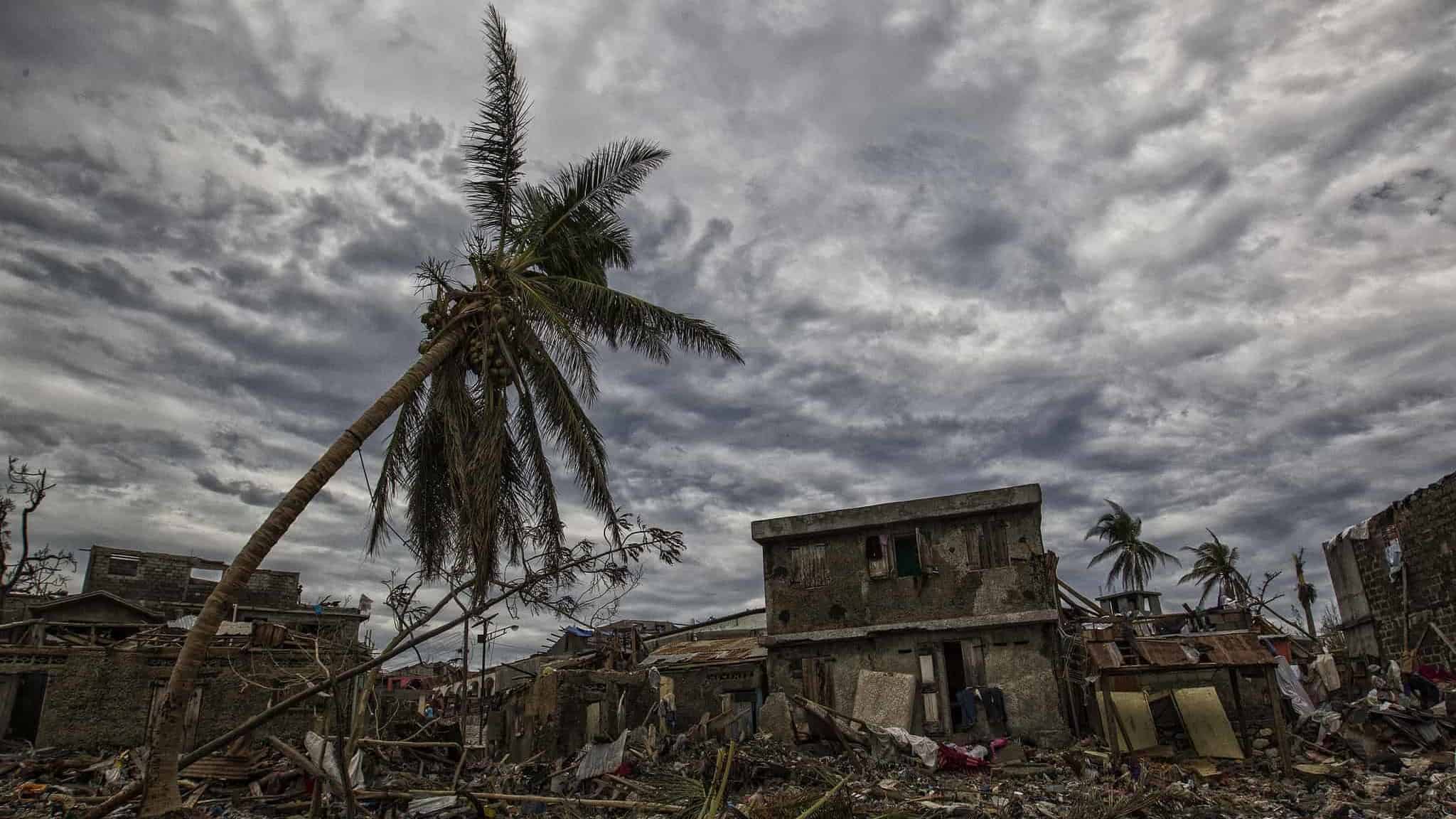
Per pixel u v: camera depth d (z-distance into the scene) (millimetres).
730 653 27938
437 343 16188
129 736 23281
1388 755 15938
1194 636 19109
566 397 17719
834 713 19828
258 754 18859
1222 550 47656
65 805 16000
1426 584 19969
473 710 33781
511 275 17281
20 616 30953
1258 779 16359
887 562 23531
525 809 14359
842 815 11734
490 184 18047
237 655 24578
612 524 15320
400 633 12445
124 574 36750
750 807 11883
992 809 13742
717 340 18797
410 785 16844
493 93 18094
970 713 21250
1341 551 24250
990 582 22469
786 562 24609
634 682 26781
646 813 12672
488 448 15680
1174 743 19469
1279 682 20750
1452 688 17906
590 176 18516
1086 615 24391
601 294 17750
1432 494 19594
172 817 10852
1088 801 13539
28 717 24500
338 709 11805
